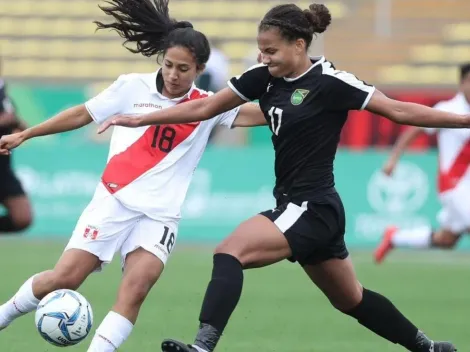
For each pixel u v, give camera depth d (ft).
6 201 143.54
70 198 190.39
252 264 66.54
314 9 67.77
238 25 273.95
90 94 211.20
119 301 69.26
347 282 71.31
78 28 274.77
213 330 63.98
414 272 153.69
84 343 87.35
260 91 68.69
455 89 246.68
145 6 77.51
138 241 71.46
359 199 186.29
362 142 194.29
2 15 277.64
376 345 89.71
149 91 73.56
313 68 66.85
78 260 70.74
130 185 71.92
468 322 105.19
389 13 265.75
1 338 88.84
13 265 148.15
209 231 188.14
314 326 101.40
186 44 71.00
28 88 210.18
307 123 66.80
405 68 261.65
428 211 184.14
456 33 264.52
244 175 187.42
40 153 190.70
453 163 144.66
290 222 67.00
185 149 73.67
